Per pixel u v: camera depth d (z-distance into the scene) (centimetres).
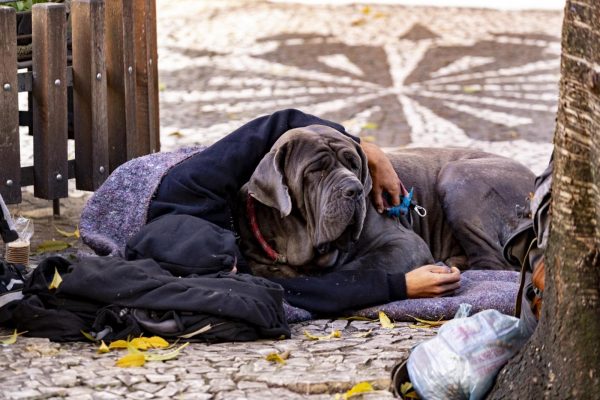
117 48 1298
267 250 1015
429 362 782
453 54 2467
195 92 2091
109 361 824
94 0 1259
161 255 942
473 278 1063
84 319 888
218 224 1010
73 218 1345
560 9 3042
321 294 970
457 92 2139
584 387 698
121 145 1321
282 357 836
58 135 1260
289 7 2950
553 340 713
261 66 2316
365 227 1058
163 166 1073
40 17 1223
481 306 957
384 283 980
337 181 955
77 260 1032
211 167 1022
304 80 2209
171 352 841
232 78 2211
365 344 878
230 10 2881
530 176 1165
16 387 760
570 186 697
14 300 905
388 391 773
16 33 1230
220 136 1769
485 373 770
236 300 873
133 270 895
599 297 695
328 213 952
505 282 1018
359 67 2330
